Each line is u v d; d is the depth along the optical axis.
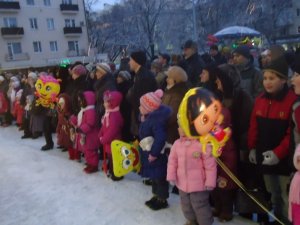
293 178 2.65
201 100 2.88
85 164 5.79
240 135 3.44
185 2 30.45
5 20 34.19
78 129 5.28
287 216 3.15
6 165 6.10
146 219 3.71
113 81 5.34
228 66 3.70
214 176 3.01
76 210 4.12
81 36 39.44
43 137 8.26
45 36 36.72
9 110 10.11
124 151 4.44
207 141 2.94
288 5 32.75
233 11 25.53
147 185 4.67
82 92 5.26
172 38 31.89
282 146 2.97
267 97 3.12
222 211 3.49
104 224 3.72
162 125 3.73
